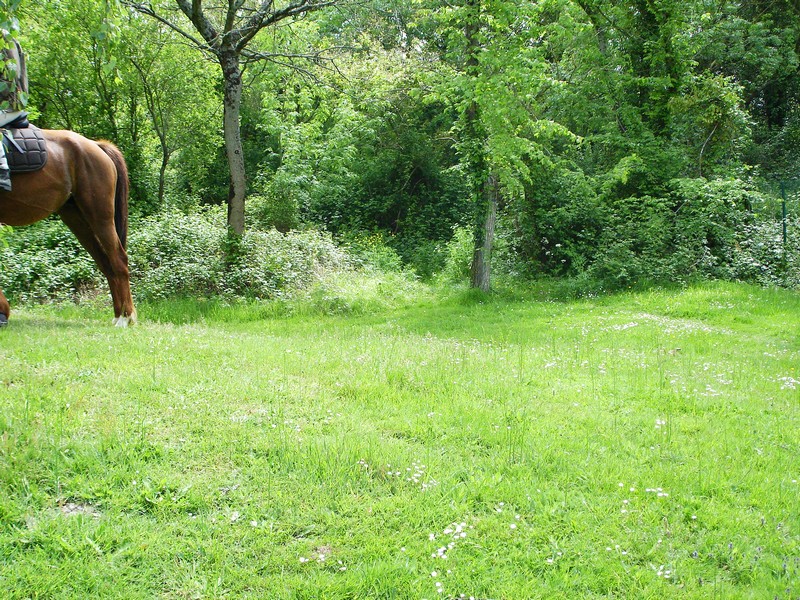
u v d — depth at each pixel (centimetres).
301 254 1681
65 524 384
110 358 690
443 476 477
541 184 1986
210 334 941
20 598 328
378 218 2888
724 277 1716
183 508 412
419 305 1648
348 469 470
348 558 378
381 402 634
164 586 347
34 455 446
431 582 360
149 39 1928
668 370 862
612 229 1878
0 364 631
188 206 2433
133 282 1441
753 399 738
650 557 396
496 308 1590
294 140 2634
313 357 798
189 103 2152
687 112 1981
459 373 761
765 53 2552
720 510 452
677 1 1991
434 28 2802
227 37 1510
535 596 353
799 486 500
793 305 1451
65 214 1011
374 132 2695
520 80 1549
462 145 1716
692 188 1767
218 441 500
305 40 2173
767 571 386
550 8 1708
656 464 523
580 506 447
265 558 371
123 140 2078
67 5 1705
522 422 600
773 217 1859
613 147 2139
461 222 2744
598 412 657
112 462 453
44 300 1329
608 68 2131
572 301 1684
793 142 2680
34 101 1902
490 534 408
